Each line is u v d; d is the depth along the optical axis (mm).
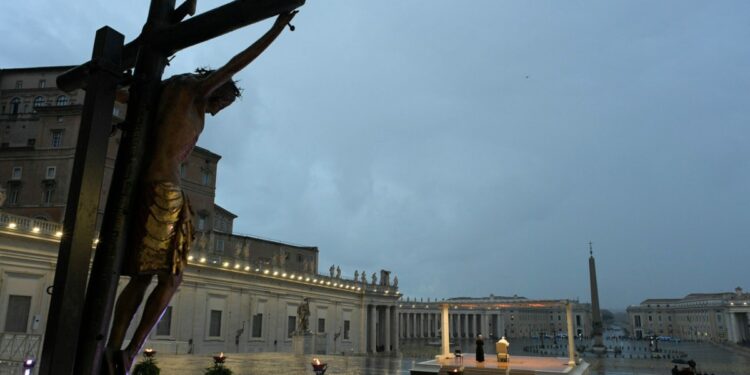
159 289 3508
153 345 46312
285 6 3455
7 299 35844
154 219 3424
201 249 53562
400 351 94875
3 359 28359
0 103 62969
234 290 57188
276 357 49594
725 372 58625
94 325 3311
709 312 188750
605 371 48375
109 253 3377
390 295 92688
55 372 3066
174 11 3990
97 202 3400
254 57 3617
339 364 44094
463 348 111375
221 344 54594
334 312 76500
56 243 39125
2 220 35938
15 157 54594
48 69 63281
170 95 3686
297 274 68188
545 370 28766
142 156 3576
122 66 3818
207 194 67312
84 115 3436
